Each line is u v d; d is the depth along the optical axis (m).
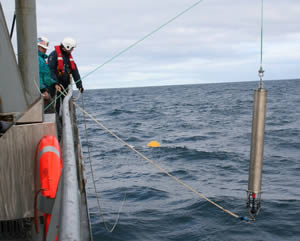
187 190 10.69
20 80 2.69
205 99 74.81
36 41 2.94
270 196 9.93
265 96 2.66
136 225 7.84
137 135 24.34
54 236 2.56
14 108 2.68
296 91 94.50
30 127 2.58
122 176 12.66
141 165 14.59
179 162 15.36
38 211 2.57
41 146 2.45
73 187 1.39
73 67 7.30
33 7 2.90
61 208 1.23
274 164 14.43
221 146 19.31
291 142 20.06
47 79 6.12
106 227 7.35
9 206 2.59
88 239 3.51
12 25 3.03
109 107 56.19
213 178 12.36
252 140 2.74
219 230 7.56
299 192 10.29
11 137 2.56
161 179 12.20
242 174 12.90
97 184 11.55
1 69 2.62
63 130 2.28
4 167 2.57
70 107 5.39
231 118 35.53
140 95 111.69
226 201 9.39
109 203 9.48
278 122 30.73
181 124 31.12
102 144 20.47
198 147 18.92
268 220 8.05
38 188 2.47
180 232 7.49
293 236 7.25
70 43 7.15
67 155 1.77
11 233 2.76
